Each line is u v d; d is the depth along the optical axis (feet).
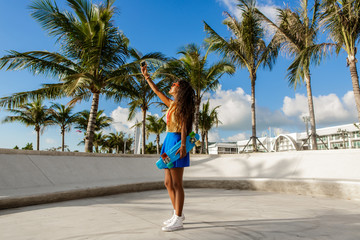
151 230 6.23
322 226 6.51
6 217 8.05
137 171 20.17
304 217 7.66
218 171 20.80
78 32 30.68
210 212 8.55
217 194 13.58
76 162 16.94
